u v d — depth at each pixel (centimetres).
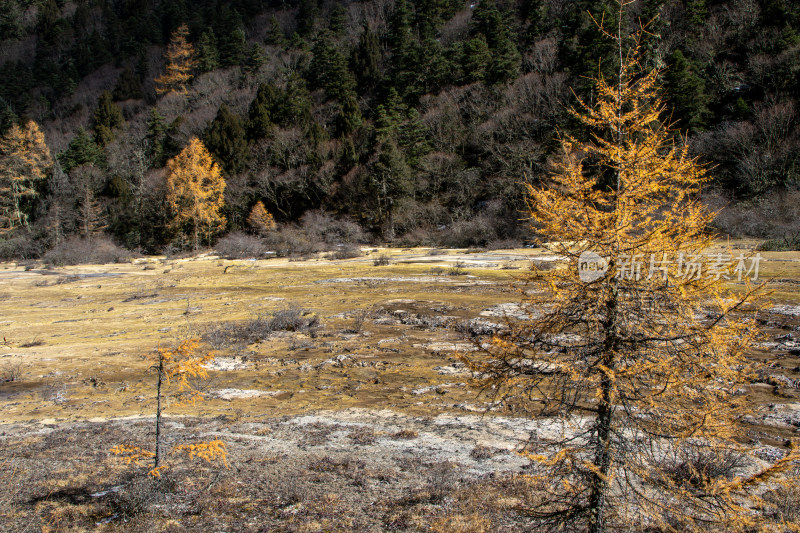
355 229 6831
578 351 504
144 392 1617
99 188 7869
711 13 7056
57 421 1351
